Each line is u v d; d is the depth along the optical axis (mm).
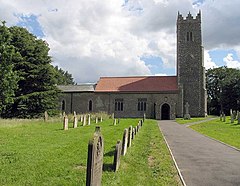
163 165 10148
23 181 7484
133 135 16781
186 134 22281
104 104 56469
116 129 23016
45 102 38469
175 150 13930
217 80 81375
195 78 56469
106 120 36719
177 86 55188
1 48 32062
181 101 53594
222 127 28703
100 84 59406
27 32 42438
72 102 58031
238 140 18156
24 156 10320
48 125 24484
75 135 17328
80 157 10359
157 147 14383
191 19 58250
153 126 29828
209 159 11578
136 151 12625
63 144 13273
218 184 7957
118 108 55969
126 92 55688
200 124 33906
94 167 6340
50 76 41031
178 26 58719
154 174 8906
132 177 8367
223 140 18188
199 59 56875
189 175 8914
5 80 31625
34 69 39875
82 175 8133
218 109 79562
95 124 28953
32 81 39844
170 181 8180
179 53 57781
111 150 12188
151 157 11664
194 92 56062
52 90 40656
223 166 10258
